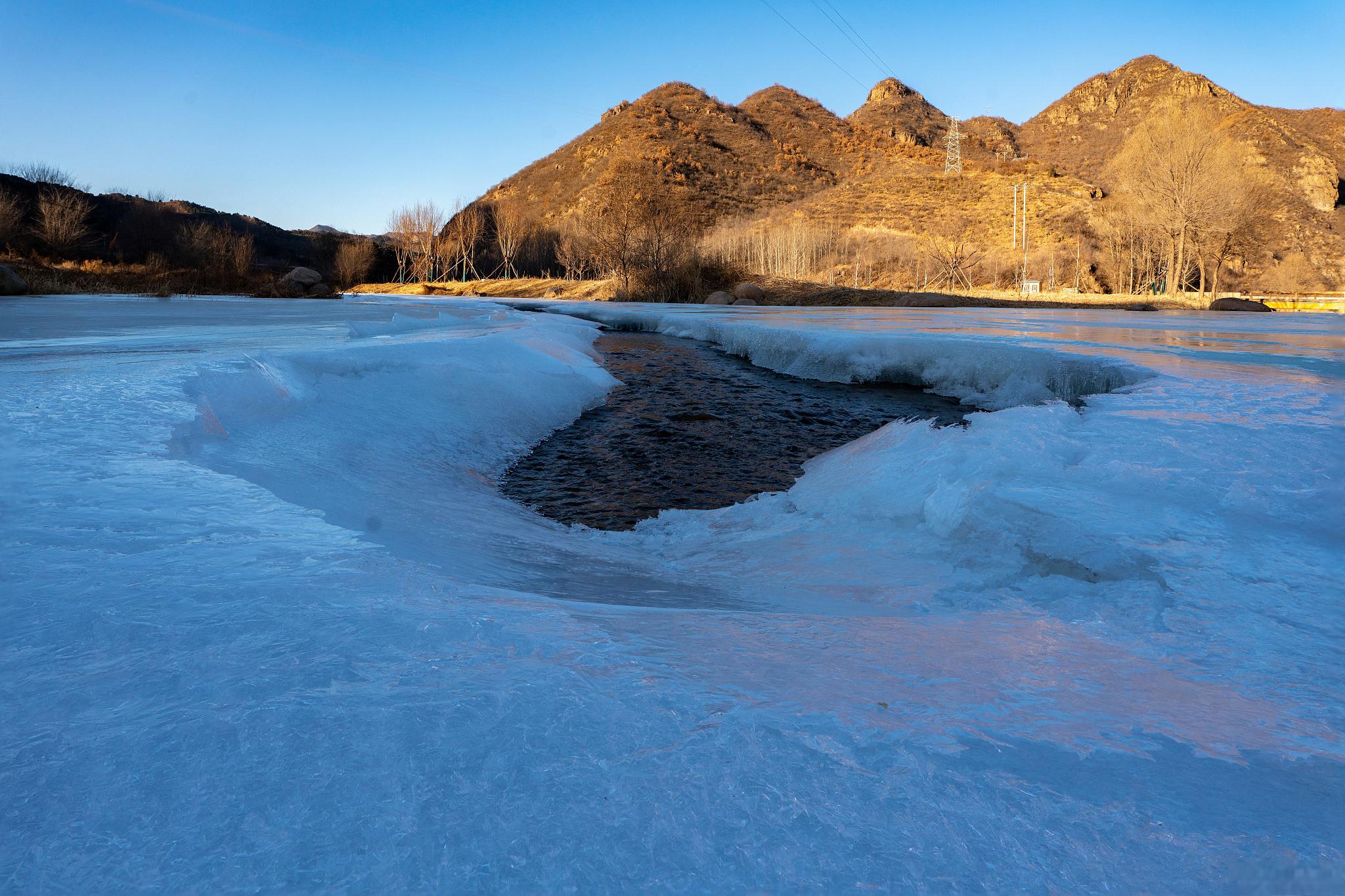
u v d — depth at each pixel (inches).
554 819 45.6
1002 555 136.7
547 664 67.6
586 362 504.4
